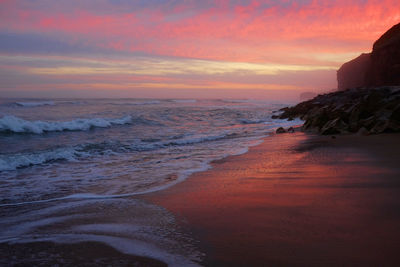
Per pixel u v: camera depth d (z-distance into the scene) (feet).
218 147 39.81
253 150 35.60
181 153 35.68
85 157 34.86
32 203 17.25
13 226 12.98
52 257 9.75
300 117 92.68
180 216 13.35
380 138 38.14
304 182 18.35
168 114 101.71
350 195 14.87
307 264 8.41
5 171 27.61
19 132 53.26
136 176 23.81
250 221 12.17
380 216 11.75
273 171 22.50
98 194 18.62
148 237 11.10
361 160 24.49
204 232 11.32
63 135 53.57
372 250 8.98
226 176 21.81
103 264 9.12
